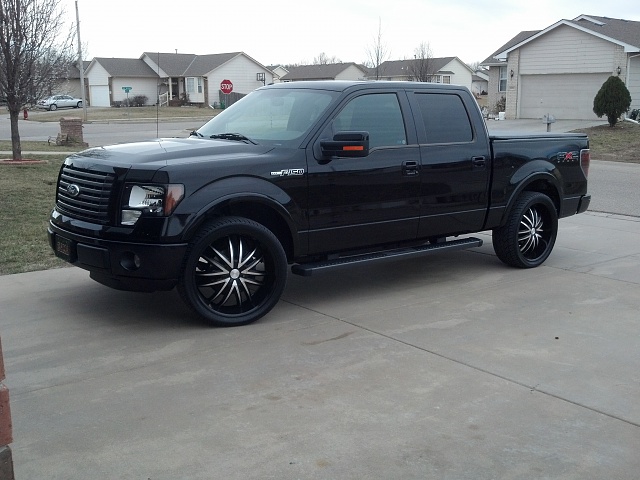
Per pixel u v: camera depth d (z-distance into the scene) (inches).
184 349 209.9
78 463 145.1
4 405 101.0
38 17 634.8
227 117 279.1
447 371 195.3
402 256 270.7
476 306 257.9
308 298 267.9
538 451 151.6
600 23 1320.1
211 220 223.6
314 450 150.8
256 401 174.9
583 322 239.9
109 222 217.2
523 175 304.7
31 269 299.0
